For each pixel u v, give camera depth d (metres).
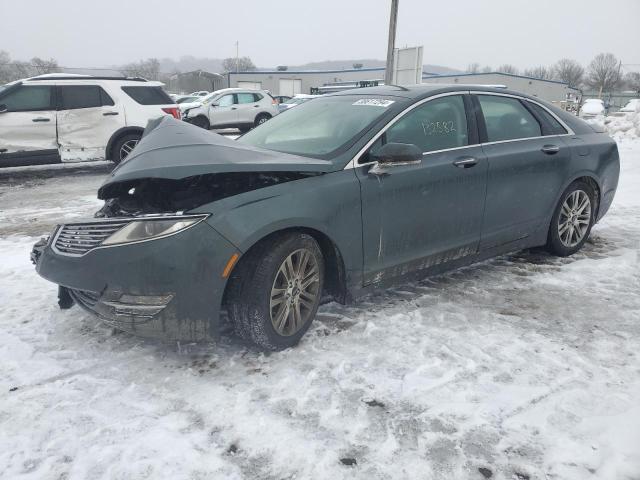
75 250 2.79
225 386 2.68
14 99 8.93
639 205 6.95
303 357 2.96
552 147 4.32
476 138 3.89
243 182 2.88
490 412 2.46
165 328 2.67
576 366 2.87
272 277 2.83
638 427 2.33
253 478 2.06
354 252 3.19
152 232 2.62
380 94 3.84
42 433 2.32
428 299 3.79
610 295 3.86
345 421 2.40
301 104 4.31
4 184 8.96
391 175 3.31
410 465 2.13
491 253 4.10
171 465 2.12
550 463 2.14
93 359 2.94
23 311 3.58
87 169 10.76
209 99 19.19
